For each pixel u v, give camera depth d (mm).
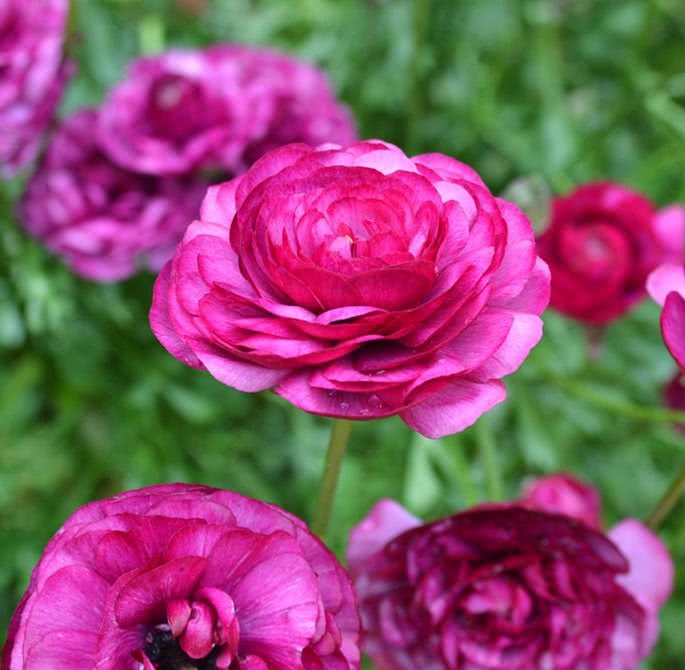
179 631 365
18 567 645
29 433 681
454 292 368
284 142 605
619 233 583
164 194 594
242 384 369
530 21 805
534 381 676
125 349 673
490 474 546
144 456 670
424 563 458
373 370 366
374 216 382
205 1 769
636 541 470
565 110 756
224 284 375
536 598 459
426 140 782
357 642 389
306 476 661
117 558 368
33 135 598
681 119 752
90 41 710
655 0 725
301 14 787
